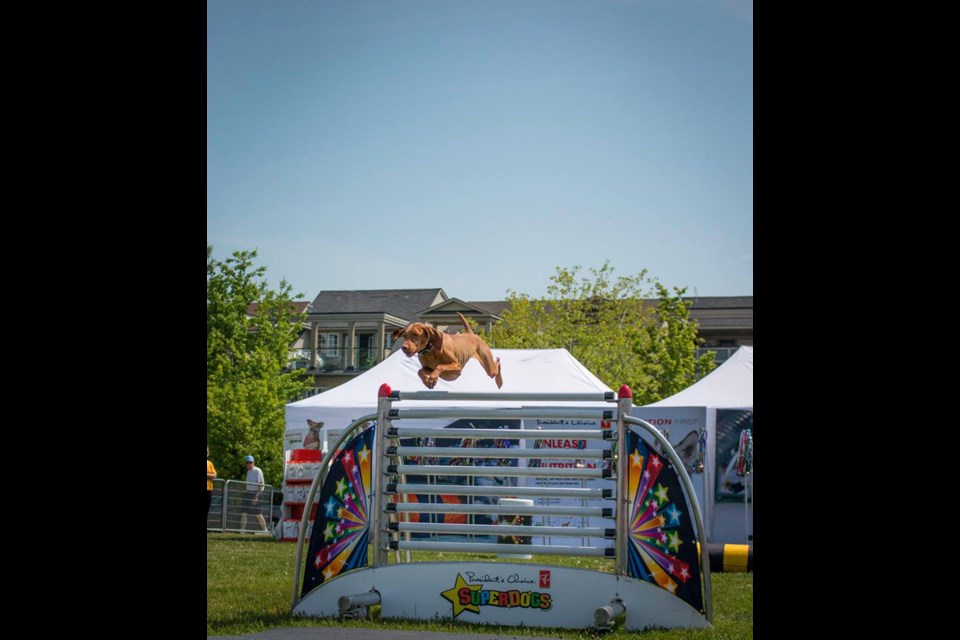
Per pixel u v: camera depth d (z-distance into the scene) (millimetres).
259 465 34250
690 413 16344
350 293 68438
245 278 41188
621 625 7770
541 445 13805
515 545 8172
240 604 8945
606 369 48062
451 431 8562
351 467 8609
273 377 39750
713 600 9367
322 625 7777
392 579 8289
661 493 7809
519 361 17281
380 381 18422
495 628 7734
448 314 63000
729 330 61781
